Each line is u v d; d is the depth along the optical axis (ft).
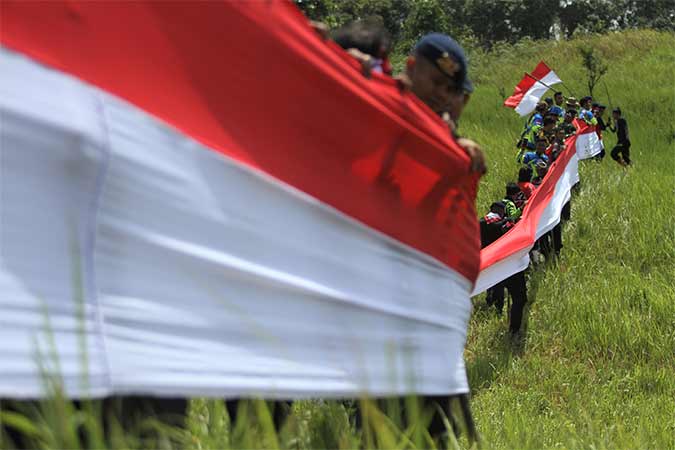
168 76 15.07
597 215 86.12
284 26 16.93
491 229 63.57
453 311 22.62
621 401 50.29
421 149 20.38
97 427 13.35
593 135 109.40
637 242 76.54
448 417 21.99
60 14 13.60
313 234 17.85
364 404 16.70
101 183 13.91
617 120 117.39
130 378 13.99
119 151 14.11
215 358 15.29
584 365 56.44
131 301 14.21
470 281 23.86
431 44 22.53
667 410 47.62
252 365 15.87
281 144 17.20
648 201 87.51
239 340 15.71
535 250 71.00
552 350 59.72
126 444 14.71
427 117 20.72
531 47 228.63
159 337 14.53
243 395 15.64
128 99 14.42
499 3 377.50
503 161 104.88
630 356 57.36
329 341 18.03
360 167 19.15
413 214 20.76
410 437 17.44
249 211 16.38
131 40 14.53
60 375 12.71
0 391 12.44
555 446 34.14
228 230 15.92
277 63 16.84
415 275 20.85
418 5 176.24
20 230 12.97
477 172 22.81
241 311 15.79
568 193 83.82
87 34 13.94
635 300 64.28
